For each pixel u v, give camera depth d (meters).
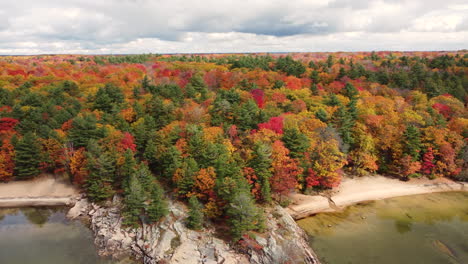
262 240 41.84
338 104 77.19
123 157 55.59
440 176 66.19
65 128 68.00
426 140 65.81
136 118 71.50
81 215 53.34
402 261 39.75
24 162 60.09
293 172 52.44
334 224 49.44
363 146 64.25
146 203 49.22
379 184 63.28
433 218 51.62
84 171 57.03
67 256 41.94
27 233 47.97
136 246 43.22
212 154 51.19
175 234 43.69
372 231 47.38
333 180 56.59
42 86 94.81
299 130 62.28
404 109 78.12
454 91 95.62
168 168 52.94
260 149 49.88
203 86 96.31
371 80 104.12
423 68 120.19
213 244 41.69
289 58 138.25
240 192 42.50
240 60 138.62
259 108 73.00
